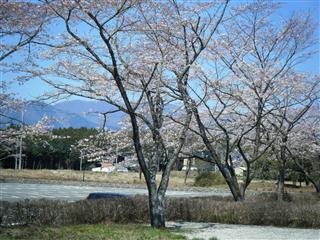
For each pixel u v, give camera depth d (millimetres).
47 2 10078
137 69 12133
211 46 14383
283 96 16234
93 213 12734
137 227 11562
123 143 16391
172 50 13047
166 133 15570
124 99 11719
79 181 42125
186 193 33938
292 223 13750
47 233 9781
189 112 13117
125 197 14273
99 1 10352
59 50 11898
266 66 16453
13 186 35188
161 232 10711
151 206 11875
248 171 15672
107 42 10969
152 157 12375
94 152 16547
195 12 13242
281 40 16688
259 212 14031
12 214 11406
